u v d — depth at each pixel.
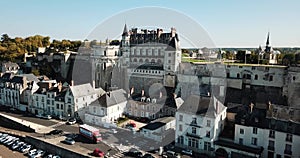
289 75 49.84
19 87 58.69
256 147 34.34
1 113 54.88
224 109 37.38
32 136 40.72
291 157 32.19
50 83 56.16
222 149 34.00
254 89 53.34
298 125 32.44
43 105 54.38
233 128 38.25
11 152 38.16
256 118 35.06
